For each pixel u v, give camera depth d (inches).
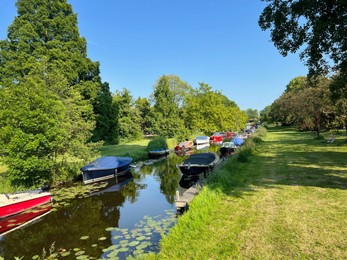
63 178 579.5
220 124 1963.6
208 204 296.8
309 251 187.2
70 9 1123.9
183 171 613.0
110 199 479.5
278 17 369.1
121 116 1504.7
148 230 306.8
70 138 625.6
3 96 506.6
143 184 601.9
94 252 264.2
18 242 304.3
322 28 329.4
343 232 211.5
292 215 255.8
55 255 260.8
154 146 1067.3
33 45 954.1
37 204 435.5
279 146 883.4
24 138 477.1
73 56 1024.9
